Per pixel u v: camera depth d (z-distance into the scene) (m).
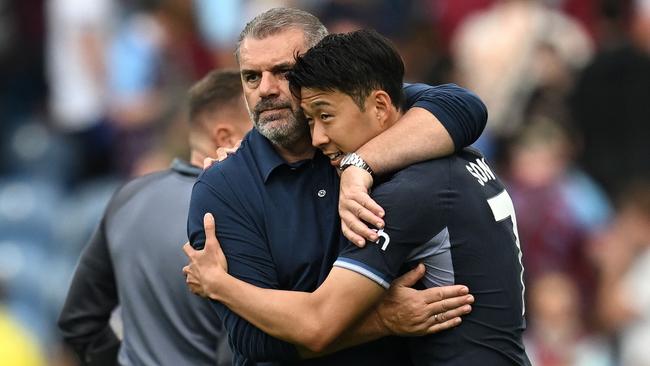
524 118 42.91
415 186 20.75
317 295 20.67
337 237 21.20
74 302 25.23
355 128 20.89
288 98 21.06
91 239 25.22
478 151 22.03
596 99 43.22
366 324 20.98
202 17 48.72
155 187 24.56
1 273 39.09
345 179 20.77
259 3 48.56
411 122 21.05
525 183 40.81
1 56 50.59
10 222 43.81
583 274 40.25
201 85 24.73
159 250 24.05
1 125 49.22
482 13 47.66
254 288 20.92
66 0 48.88
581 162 42.97
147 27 48.28
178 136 31.89
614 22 45.22
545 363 37.75
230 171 21.52
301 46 21.11
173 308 23.92
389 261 20.59
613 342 39.00
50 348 41.22
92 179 47.66
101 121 47.62
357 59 20.80
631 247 40.31
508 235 21.52
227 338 23.41
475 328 21.03
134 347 24.16
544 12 45.97
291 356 20.98
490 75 44.53
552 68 44.47
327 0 47.72
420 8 48.06
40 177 47.22
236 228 21.23
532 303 38.38
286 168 21.42
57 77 48.75
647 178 42.09
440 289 20.83
